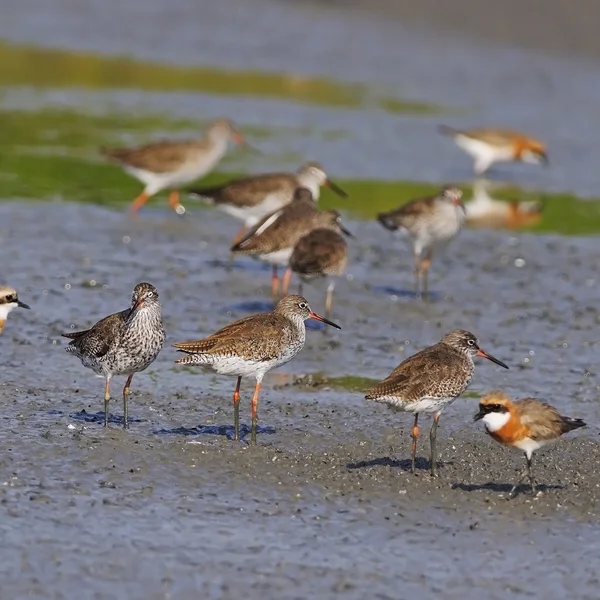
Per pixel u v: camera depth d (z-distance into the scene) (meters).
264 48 40.59
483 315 19.33
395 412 14.78
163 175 24.75
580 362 17.14
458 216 20.50
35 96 34.09
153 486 11.77
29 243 21.75
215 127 25.31
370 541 10.82
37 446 12.60
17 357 16.06
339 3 45.09
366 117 33.91
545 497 12.07
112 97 34.69
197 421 14.09
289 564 10.28
